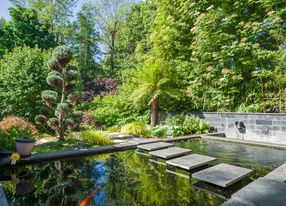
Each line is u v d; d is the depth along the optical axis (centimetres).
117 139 608
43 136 664
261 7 724
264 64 698
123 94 976
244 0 743
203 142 598
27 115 860
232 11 788
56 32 2008
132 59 1631
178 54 973
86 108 1023
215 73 783
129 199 230
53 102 515
